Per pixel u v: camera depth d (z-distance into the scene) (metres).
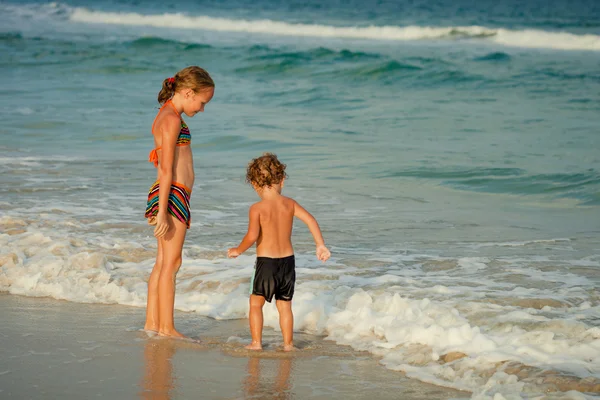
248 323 7.89
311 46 52.06
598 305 7.96
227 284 8.86
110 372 6.28
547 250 10.71
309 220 7.12
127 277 9.18
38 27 63.84
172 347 6.99
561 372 5.96
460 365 6.32
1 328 7.42
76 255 9.57
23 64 40.09
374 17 79.94
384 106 28.98
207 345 7.10
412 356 6.61
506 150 19.73
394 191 15.22
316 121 25.11
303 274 9.32
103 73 38.34
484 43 57.22
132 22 71.38
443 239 11.43
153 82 35.69
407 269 9.63
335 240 11.32
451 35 60.78
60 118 24.39
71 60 42.00
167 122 7.13
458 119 25.61
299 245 10.98
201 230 11.65
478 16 82.94
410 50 50.62
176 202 7.29
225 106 28.70
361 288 8.62
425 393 5.88
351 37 61.81
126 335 7.32
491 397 5.60
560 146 20.28
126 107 27.41
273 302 8.13
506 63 42.66
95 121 24.06
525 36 57.94
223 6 92.06
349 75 38.28
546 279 9.05
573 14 87.44
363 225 12.33
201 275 9.32
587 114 26.44
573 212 13.56
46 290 8.73
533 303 7.98
